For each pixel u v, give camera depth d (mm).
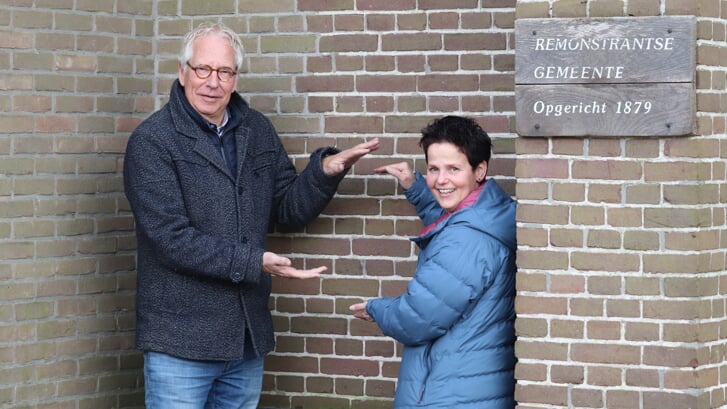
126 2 5543
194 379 4883
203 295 4828
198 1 5598
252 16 5539
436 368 4359
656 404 4305
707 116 4316
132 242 5574
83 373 5410
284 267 4734
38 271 5250
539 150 4391
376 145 5098
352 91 5430
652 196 4289
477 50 5270
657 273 4293
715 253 4363
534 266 4402
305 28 5477
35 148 5242
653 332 4301
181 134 4840
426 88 5336
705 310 4305
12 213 5176
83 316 5406
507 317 4488
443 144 4496
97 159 5445
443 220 4539
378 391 5449
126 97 5555
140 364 5598
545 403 4406
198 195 4836
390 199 5398
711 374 4340
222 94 4863
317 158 5195
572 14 4332
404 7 5348
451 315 4332
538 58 4352
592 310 4355
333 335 5492
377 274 5426
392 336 4469
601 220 4340
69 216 5348
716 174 4371
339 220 5461
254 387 5152
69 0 5348
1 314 5148
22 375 5215
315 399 5523
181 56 4906
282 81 5516
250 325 4941
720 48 4363
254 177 5066
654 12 4250
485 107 5270
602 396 4355
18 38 5195
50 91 5289
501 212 4473
